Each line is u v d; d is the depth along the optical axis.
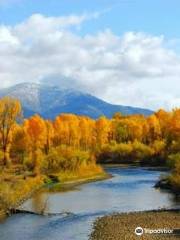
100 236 54.97
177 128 165.62
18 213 69.50
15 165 119.38
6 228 59.84
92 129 181.62
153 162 162.62
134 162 168.00
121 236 54.28
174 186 93.19
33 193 91.31
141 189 96.69
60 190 96.88
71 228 59.78
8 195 71.50
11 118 124.94
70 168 119.50
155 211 69.69
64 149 122.94
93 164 128.62
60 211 71.62
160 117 198.75
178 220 62.22
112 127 195.25
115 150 173.25
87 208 74.56
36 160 117.00
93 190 96.69
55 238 54.72
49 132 148.62
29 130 141.75
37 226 60.91
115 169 148.00
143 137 190.25
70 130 164.50
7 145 124.56
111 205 77.38
